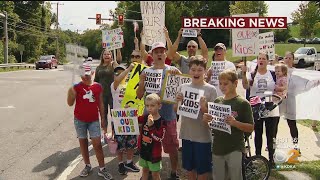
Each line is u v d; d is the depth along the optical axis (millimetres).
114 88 6090
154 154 4824
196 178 4988
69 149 7219
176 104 4895
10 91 16438
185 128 4773
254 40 6363
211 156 4762
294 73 6906
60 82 21594
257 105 5504
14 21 51844
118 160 6055
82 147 5660
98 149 5570
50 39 73312
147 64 7180
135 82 5938
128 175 5789
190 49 6629
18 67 37875
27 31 57250
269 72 6008
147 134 4832
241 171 4414
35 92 16391
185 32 6688
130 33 46812
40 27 64500
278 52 34938
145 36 7109
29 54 58250
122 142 5711
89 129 5539
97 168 6082
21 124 9430
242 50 6434
